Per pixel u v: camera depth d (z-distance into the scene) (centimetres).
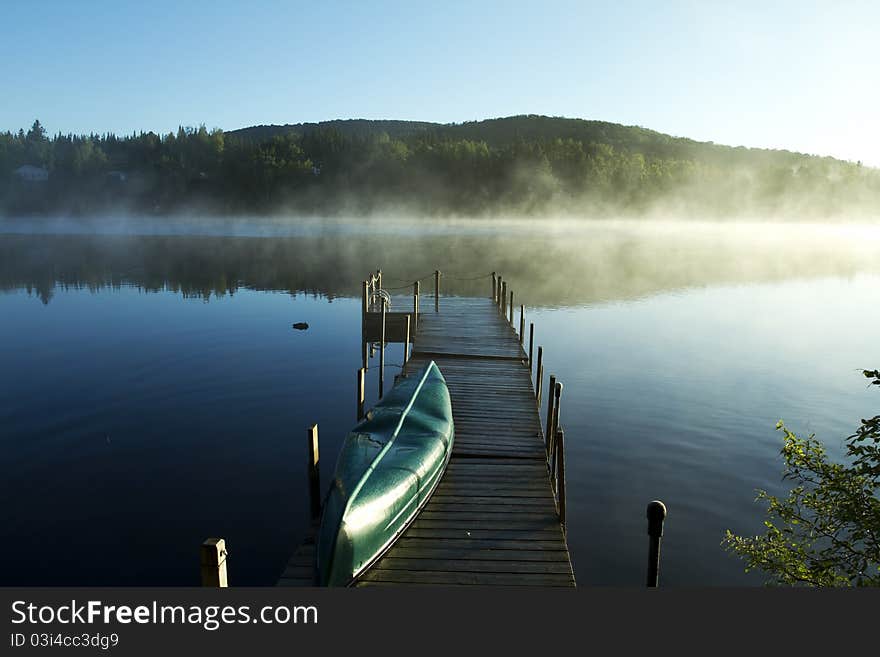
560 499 800
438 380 1229
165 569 901
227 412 1547
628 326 2602
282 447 1338
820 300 3294
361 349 2211
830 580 686
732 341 2353
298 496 1124
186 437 1381
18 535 981
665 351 2195
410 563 705
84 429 1413
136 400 1616
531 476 934
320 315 2814
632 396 1711
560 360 2070
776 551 724
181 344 2231
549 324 2628
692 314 2877
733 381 1852
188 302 3092
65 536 981
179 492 1131
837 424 1515
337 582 654
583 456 1323
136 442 1347
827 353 2183
